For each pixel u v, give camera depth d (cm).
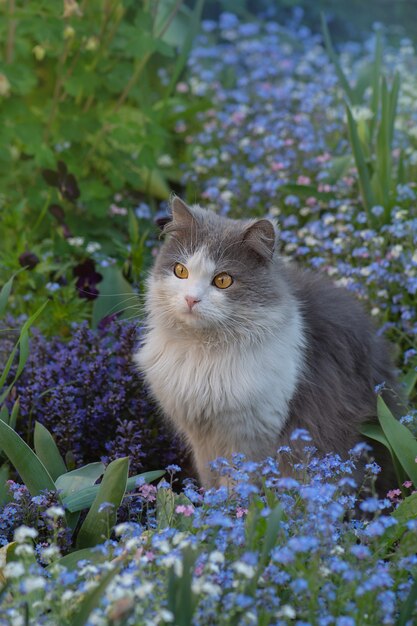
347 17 1040
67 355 444
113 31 611
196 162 644
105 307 490
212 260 367
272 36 849
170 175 675
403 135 644
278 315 371
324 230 530
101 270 515
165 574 281
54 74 651
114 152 617
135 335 442
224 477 387
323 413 386
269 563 289
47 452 379
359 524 321
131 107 688
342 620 240
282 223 577
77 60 596
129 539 306
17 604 261
